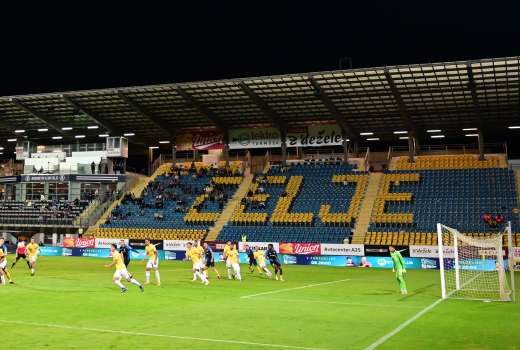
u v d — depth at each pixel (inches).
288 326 501.4
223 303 676.1
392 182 1966.0
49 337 442.9
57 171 2301.9
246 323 518.0
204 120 2080.5
